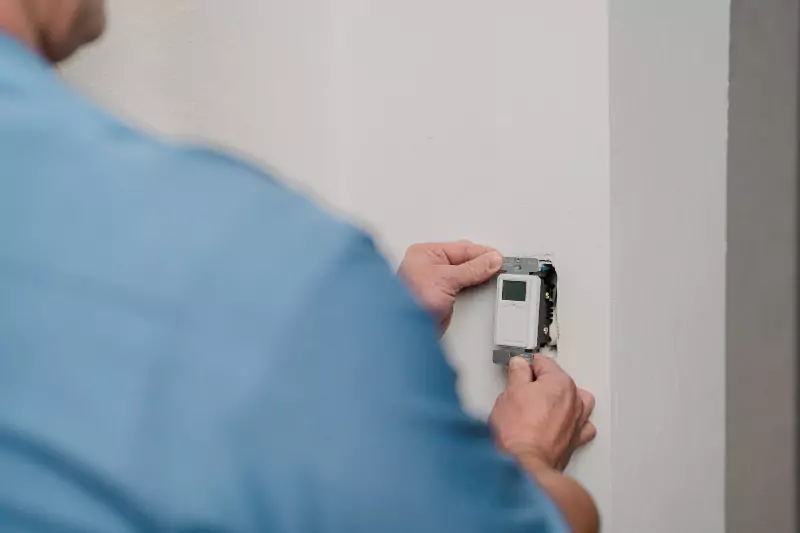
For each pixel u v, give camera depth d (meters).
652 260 0.89
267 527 0.32
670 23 0.90
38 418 0.32
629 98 0.83
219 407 0.32
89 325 0.33
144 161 0.37
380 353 0.35
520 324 0.85
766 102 1.05
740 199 1.04
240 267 0.34
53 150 0.36
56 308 0.33
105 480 0.31
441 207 0.94
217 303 0.34
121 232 0.35
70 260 0.34
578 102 0.83
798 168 1.07
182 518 0.31
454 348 0.93
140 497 0.31
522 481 0.42
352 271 0.36
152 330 0.33
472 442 0.38
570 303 0.84
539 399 0.76
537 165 0.86
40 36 0.46
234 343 0.33
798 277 1.10
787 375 1.12
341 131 1.03
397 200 0.98
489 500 0.38
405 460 0.34
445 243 0.91
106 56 0.90
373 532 0.33
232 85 0.96
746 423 1.07
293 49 0.99
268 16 0.98
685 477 0.96
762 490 1.11
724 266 1.01
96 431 0.32
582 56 0.82
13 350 0.33
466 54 0.91
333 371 0.34
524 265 0.86
